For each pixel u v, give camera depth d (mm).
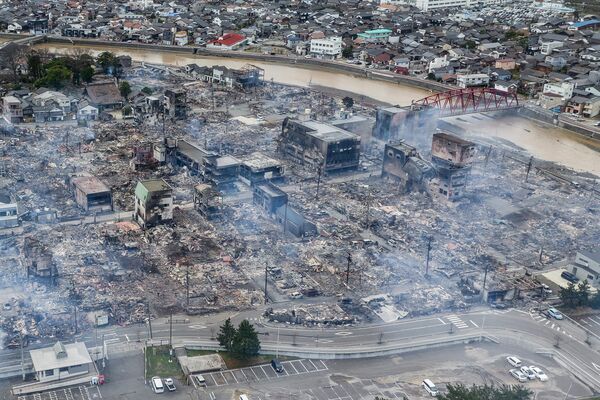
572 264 148500
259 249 152250
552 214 180875
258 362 115125
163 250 148750
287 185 190625
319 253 152000
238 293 134125
